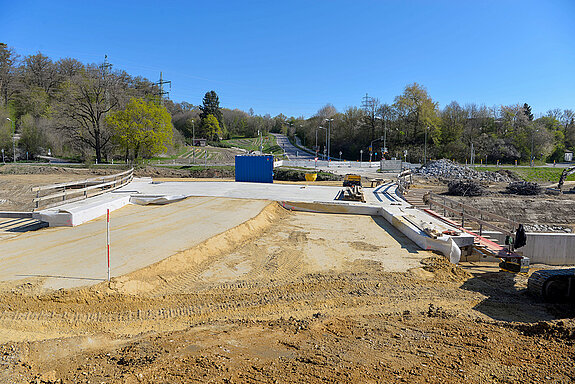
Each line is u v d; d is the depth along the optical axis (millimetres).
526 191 34094
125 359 5234
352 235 13914
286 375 4848
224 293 8406
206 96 137875
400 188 25484
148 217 14969
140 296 7840
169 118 59312
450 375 5051
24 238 11578
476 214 26141
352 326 6969
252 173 29172
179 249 10445
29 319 6633
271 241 12859
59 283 7754
